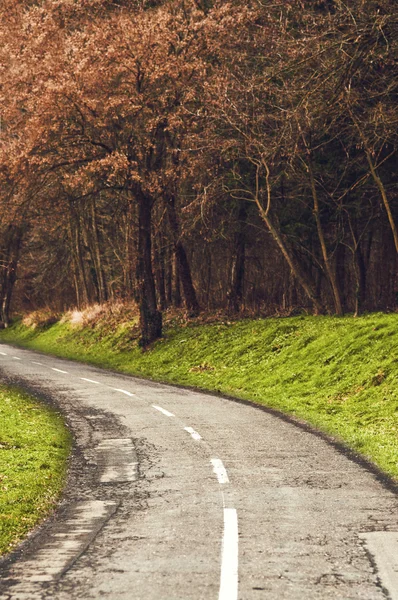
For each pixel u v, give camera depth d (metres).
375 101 29.17
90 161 36.59
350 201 35.25
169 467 12.45
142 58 36.25
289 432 16.08
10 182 36.16
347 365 24.25
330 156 34.66
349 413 19.53
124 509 9.66
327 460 12.85
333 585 6.52
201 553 7.52
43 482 11.43
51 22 36.59
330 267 32.88
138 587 6.51
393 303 34.50
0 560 7.50
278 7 32.94
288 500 9.93
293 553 7.50
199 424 17.33
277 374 26.55
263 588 6.45
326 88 26.41
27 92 36.19
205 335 35.31
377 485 10.88
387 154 32.97
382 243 35.69
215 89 34.00
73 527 8.78
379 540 7.98
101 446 14.82
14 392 24.27
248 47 34.34
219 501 9.93
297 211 36.88
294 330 31.34
